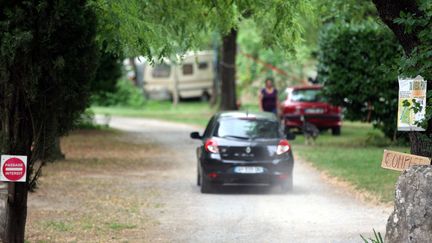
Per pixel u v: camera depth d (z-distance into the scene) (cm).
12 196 2078
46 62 1953
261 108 5944
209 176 3569
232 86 8000
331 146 5666
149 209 3172
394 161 1683
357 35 5359
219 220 2891
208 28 2798
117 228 2748
